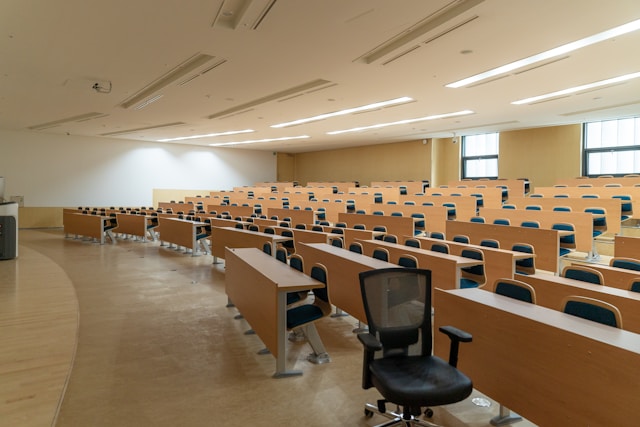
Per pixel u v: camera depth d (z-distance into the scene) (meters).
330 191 15.59
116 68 6.63
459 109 9.93
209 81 7.33
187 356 3.74
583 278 3.75
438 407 2.87
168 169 18.62
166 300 5.63
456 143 16.27
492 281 5.05
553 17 4.54
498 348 2.58
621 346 1.92
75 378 3.29
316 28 4.91
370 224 9.75
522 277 3.88
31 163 15.27
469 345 2.81
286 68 6.52
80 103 9.44
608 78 7.03
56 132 15.20
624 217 8.52
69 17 4.68
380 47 5.64
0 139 14.61
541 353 2.29
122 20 4.75
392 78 7.07
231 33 5.09
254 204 14.59
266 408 2.86
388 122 12.04
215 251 8.23
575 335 2.11
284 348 3.32
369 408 2.72
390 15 4.57
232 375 3.36
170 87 7.78
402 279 2.69
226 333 4.35
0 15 4.62
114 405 2.88
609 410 1.95
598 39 5.21
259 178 21.64
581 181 11.83
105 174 16.92
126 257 9.05
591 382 2.03
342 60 6.10
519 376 2.43
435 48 5.53
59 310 5.00
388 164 18.03
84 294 5.90
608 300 3.16
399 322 2.62
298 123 12.22
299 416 2.76
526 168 14.10
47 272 7.07
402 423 2.55
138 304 5.43
